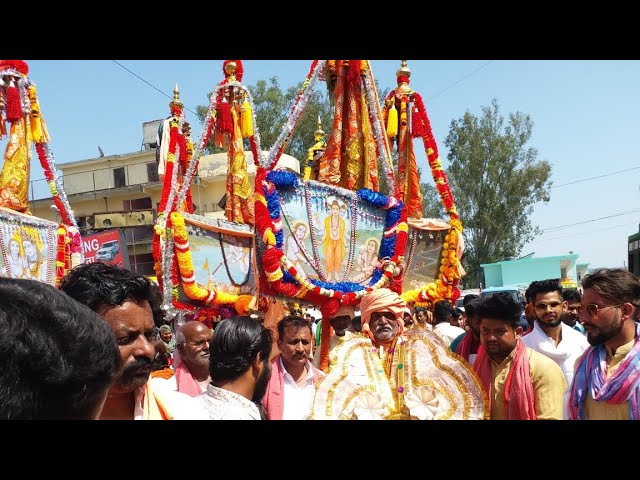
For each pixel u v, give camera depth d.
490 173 30.20
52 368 0.85
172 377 3.71
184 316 6.77
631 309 2.83
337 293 5.30
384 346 3.27
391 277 5.84
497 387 3.02
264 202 5.12
